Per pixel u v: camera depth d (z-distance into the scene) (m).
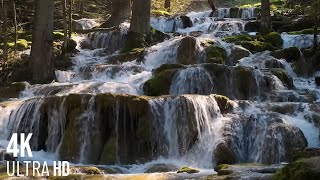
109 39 20.09
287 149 10.69
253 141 11.11
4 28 17.78
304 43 18.33
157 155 11.09
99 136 11.20
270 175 7.37
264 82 14.01
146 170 10.07
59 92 14.23
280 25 21.25
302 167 6.29
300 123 11.40
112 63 17.91
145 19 19.66
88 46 20.31
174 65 14.77
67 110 11.54
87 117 11.30
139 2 19.61
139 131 11.15
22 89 14.89
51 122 11.76
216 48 16.66
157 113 11.23
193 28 23.31
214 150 10.80
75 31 21.67
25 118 12.06
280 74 14.51
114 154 10.91
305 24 20.69
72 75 16.67
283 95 13.59
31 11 25.70
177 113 11.23
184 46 16.84
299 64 16.48
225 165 8.84
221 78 13.91
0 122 12.20
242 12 25.89
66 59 18.20
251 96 13.83
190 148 11.06
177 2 35.38
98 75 16.27
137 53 17.86
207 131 11.23
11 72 16.88
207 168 10.57
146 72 15.70
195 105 11.29
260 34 19.81
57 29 24.12
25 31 23.20
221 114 11.61
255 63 16.23
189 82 13.76
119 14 23.91
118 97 11.34
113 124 11.26
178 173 8.80
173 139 11.16
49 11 16.45
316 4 17.84
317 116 11.48
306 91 14.03
